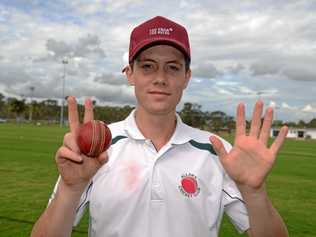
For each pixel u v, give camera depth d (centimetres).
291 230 182
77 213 65
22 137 858
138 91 66
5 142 694
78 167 56
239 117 61
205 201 65
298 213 218
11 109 2706
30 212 193
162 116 67
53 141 754
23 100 2708
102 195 63
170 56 65
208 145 68
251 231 63
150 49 65
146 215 62
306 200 260
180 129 68
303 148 1020
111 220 63
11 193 242
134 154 65
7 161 415
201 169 66
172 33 65
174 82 65
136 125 68
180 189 64
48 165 387
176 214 63
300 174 418
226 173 67
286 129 60
